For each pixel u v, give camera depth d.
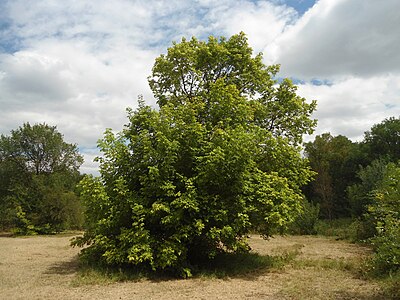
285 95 18.94
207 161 10.66
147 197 11.40
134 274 10.93
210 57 18.30
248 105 14.95
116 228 11.70
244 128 12.89
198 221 10.54
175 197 11.20
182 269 10.93
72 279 10.64
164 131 11.52
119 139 12.51
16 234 34.88
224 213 10.75
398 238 7.61
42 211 35.19
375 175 25.64
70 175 42.41
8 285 9.88
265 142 13.16
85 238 12.67
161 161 11.36
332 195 44.34
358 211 27.20
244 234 12.56
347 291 8.67
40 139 41.66
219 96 13.23
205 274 11.13
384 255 8.05
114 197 11.65
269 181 11.91
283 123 18.91
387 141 43.84
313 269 11.98
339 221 35.06
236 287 9.52
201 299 8.27
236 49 18.66
